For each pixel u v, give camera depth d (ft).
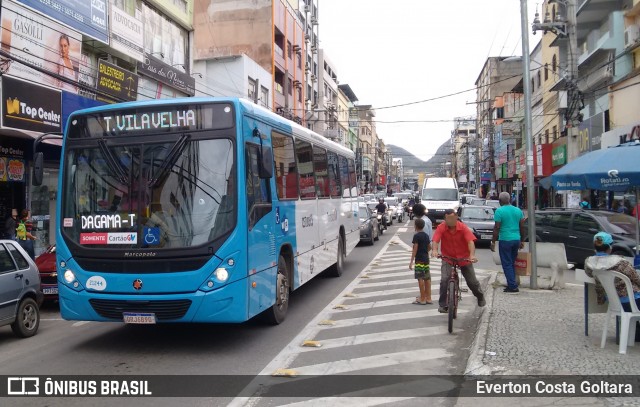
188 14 79.30
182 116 23.53
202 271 22.18
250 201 24.02
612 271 21.11
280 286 28.84
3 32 42.63
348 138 269.23
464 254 28.66
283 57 142.82
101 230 23.12
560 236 50.88
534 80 148.15
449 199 110.63
